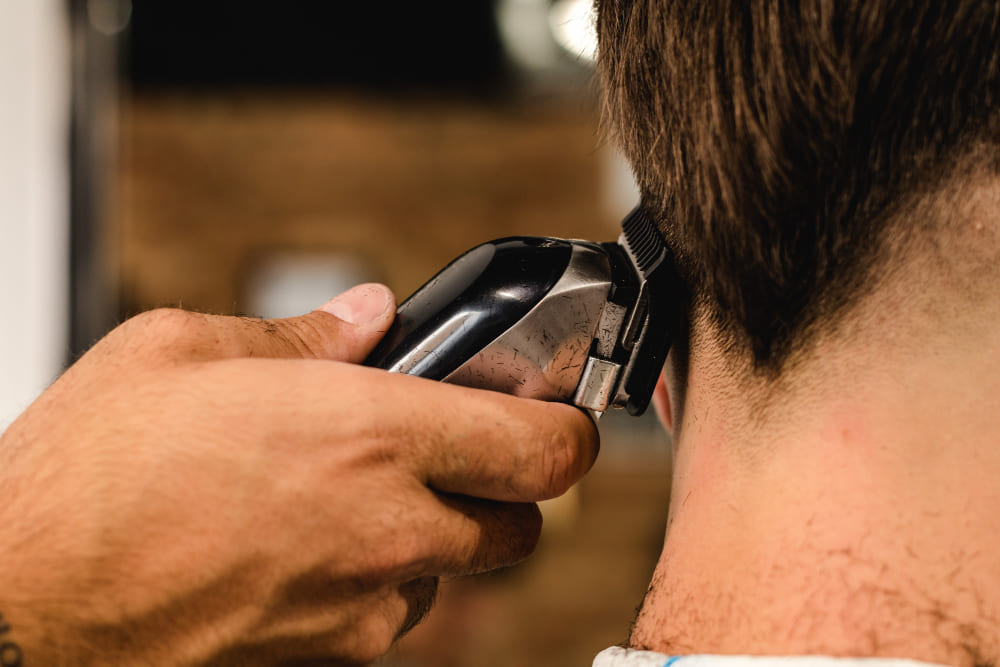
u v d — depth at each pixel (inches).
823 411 11.7
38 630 12.8
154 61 78.2
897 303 11.2
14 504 13.8
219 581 13.6
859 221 11.2
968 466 10.9
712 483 13.0
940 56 10.7
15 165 56.1
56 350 58.3
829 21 11.1
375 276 83.3
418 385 14.8
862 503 11.2
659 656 11.8
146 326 15.7
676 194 13.4
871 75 11.0
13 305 55.9
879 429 11.3
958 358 11.0
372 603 15.2
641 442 80.6
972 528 10.7
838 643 10.9
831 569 11.2
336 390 14.4
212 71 79.4
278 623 14.3
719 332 13.2
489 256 16.2
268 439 14.0
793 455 11.9
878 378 11.3
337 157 82.2
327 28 76.9
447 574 15.8
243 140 81.3
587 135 81.0
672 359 15.5
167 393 14.3
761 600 11.6
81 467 13.8
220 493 13.6
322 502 14.0
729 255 12.3
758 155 11.7
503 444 14.9
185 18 72.8
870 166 11.1
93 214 62.2
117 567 13.3
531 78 80.1
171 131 80.5
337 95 81.6
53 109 57.6
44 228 57.3
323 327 16.6
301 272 82.7
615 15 14.9
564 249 15.8
